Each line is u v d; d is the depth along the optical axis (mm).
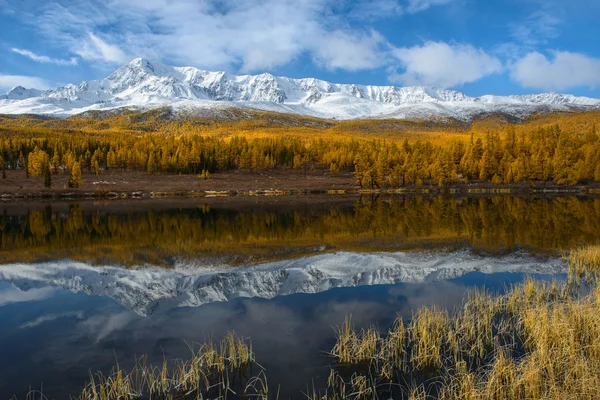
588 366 11234
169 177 143250
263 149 167375
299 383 11844
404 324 15969
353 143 181125
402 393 11297
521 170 117000
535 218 52188
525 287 18969
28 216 63125
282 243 36781
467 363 12844
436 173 125688
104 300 20250
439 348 13742
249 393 11328
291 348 14109
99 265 28250
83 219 58625
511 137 140875
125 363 13281
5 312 18422
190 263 28609
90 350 14250
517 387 10773
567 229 41906
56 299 20422
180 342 14789
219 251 33125
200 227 48969
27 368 13047
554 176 115625
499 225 46000
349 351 13453
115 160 148250
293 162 167500
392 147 160750
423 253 30844
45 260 30141
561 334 13141
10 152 145625
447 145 156375
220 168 160500
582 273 23766
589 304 15297
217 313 17828
